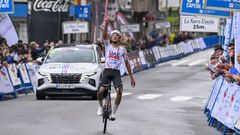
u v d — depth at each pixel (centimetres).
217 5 2722
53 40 5897
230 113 2012
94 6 7388
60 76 3167
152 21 10012
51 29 5891
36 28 5847
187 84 4566
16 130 2022
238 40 2425
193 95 3694
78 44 3503
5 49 3644
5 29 4069
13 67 3666
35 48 4397
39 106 2816
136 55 6122
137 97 3478
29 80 3938
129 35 6850
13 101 3180
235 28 2488
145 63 6394
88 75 3172
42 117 2381
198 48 9494
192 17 4450
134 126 2183
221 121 2123
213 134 2086
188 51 8794
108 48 2091
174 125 2267
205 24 4456
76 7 5791
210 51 9556
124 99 3325
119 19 6625
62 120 2294
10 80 3453
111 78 2084
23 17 5709
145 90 4016
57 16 5906
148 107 2886
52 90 3189
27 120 2284
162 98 3447
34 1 5806
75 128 2091
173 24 11181
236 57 2389
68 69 3186
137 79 5088
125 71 5556
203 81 4866
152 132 2052
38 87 3203
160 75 5534
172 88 4206
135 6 9638
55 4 5875
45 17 5853
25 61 3978
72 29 5272
